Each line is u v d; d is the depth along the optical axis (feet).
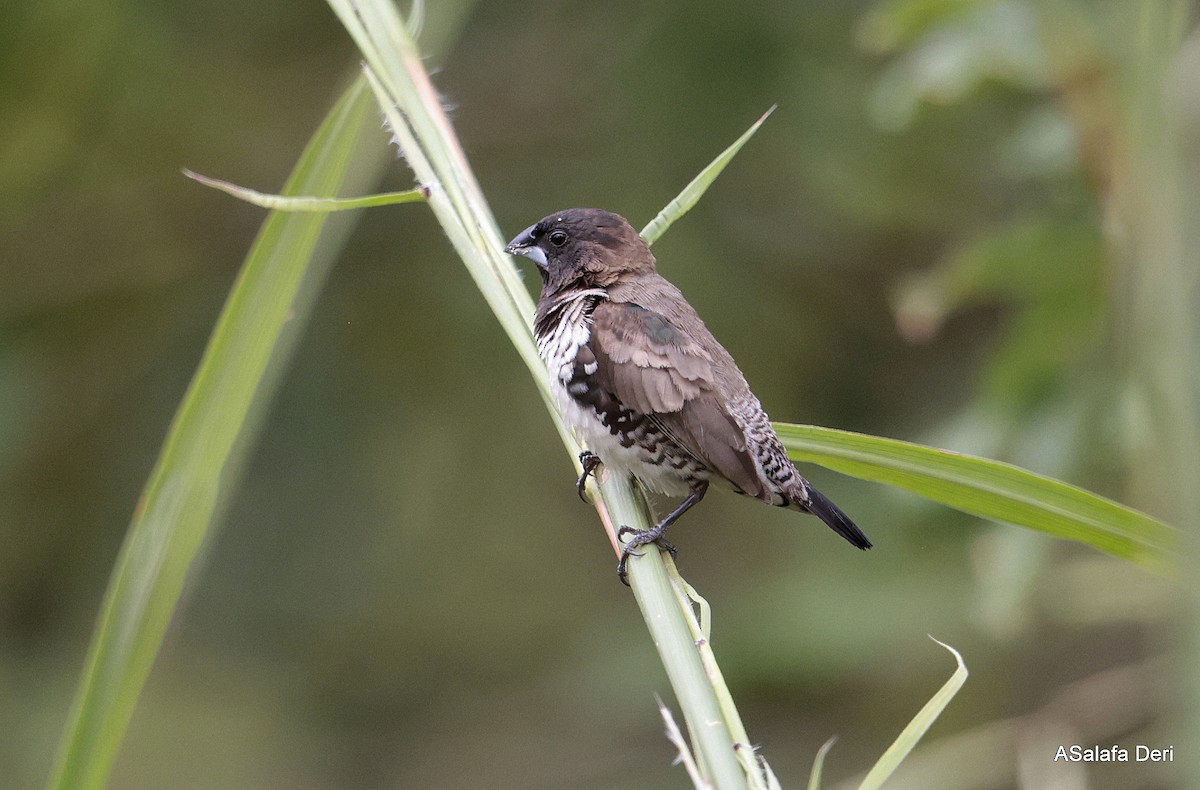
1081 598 27.22
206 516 16.58
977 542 26.43
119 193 39.55
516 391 39.34
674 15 37.32
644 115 37.73
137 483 38.27
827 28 36.96
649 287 23.84
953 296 28.45
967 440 27.91
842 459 15.93
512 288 17.58
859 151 37.19
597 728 40.70
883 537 35.19
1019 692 36.27
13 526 38.17
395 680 40.88
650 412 21.58
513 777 39.81
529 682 41.42
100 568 37.81
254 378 16.98
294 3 39.63
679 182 37.81
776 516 40.29
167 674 38.55
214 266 40.04
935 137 36.88
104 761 15.80
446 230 17.56
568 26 40.24
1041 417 27.43
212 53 39.14
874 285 39.96
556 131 39.93
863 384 39.96
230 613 38.86
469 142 39.93
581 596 40.75
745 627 35.63
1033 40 26.66
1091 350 27.04
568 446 17.28
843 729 37.04
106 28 36.88
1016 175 30.12
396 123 17.58
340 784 38.70
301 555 38.75
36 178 38.50
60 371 39.11
